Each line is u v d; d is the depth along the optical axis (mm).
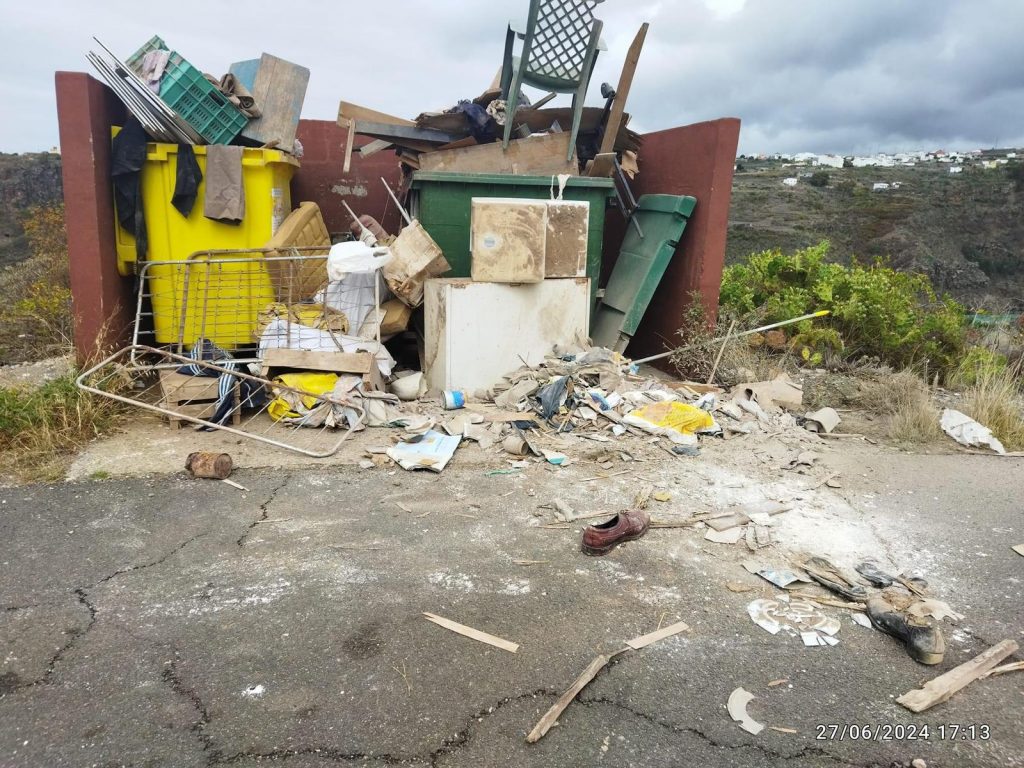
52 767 2141
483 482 4340
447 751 2246
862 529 3855
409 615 2959
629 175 7523
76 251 5594
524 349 5957
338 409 5121
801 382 6590
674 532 3758
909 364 6969
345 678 2568
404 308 6129
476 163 6707
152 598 3045
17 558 3346
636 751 2270
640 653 2760
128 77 5602
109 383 5371
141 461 4496
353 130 6703
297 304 6039
